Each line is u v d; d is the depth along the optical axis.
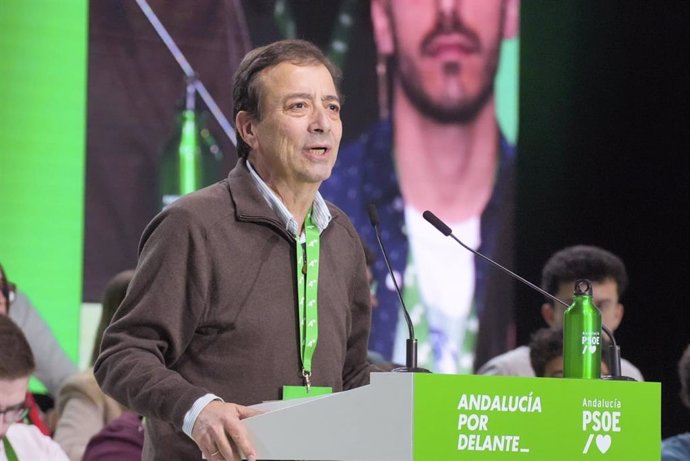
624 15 12.36
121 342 4.57
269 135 4.88
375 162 11.04
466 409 3.75
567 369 4.46
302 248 4.93
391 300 10.95
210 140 10.37
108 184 9.98
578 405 3.92
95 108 9.97
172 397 4.27
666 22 12.45
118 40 10.09
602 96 12.28
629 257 12.43
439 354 11.11
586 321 4.45
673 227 12.49
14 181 9.66
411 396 3.68
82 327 9.83
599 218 12.20
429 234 11.19
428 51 11.30
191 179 10.27
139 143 10.13
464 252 11.29
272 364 4.71
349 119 11.00
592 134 12.23
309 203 5.01
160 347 4.61
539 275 11.80
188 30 10.37
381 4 11.18
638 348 12.41
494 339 11.35
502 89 11.55
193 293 4.64
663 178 12.50
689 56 12.45
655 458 4.04
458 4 11.41
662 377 12.38
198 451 4.59
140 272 4.69
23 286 9.66
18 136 9.68
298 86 4.89
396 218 11.08
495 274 11.41
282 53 4.98
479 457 3.75
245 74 5.04
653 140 12.49
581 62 12.21
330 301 5.00
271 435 3.96
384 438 3.72
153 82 10.20
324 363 4.89
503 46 11.57
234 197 4.83
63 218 9.82
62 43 9.87
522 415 3.82
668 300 12.46
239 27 10.58
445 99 11.34
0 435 7.14
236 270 4.72
